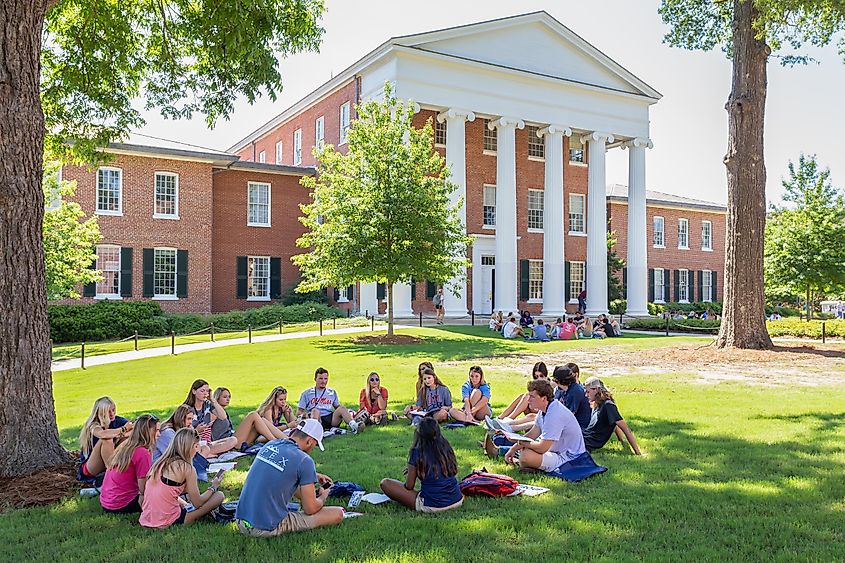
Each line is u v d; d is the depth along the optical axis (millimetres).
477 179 39719
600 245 39781
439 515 6625
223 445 9422
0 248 8086
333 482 7609
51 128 14117
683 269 52656
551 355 22359
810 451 9141
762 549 5629
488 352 23078
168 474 6438
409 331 29500
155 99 14617
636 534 5988
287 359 21500
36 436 8258
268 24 12703
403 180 26844
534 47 37625
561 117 38156
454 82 34750
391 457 9195
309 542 5914
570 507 6766
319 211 27203
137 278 33875
